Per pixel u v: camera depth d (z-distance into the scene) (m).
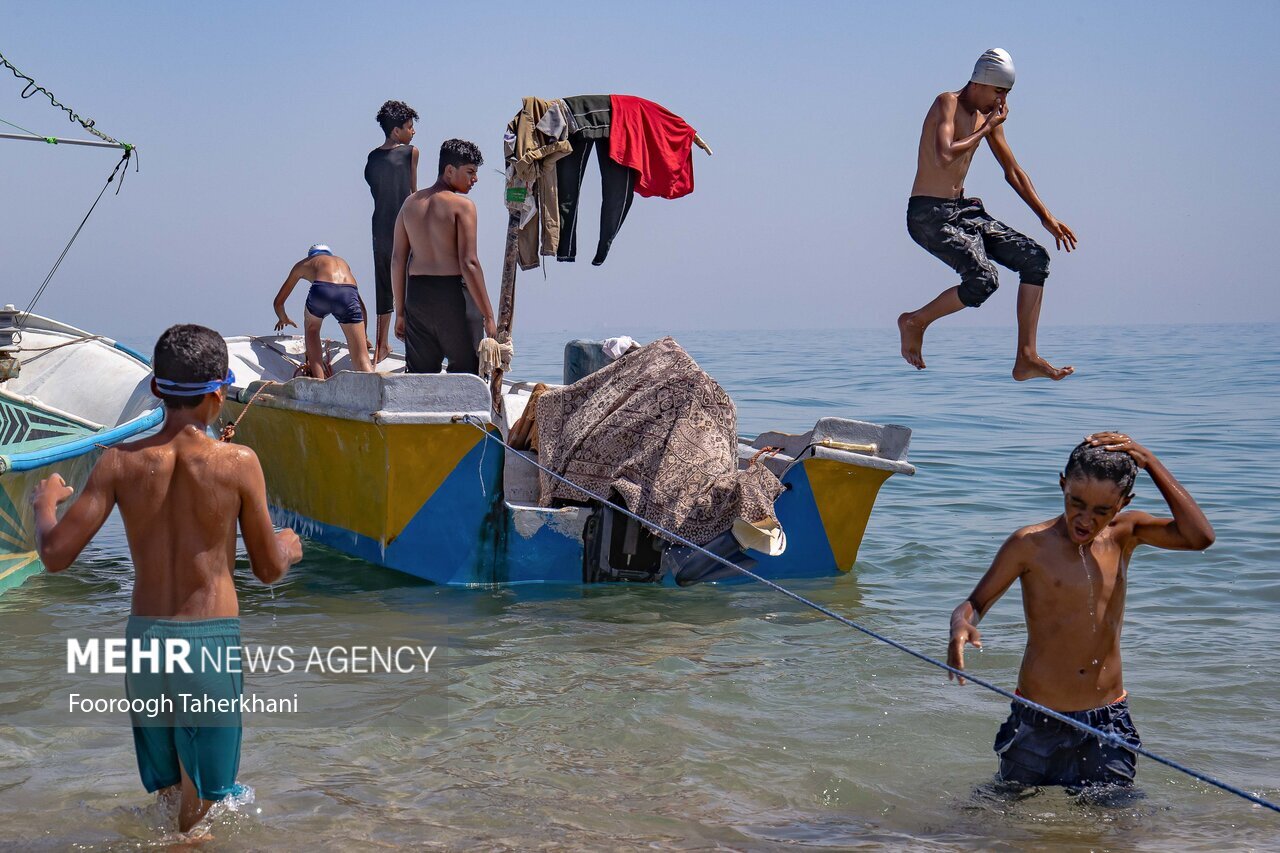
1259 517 10.40
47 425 8.70
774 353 53.50
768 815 4.23
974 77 5.95
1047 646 4.38
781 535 7.50
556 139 8.73
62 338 12.16
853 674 5.95
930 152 5.95
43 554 3.64
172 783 3.97
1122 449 4.23
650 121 9.02
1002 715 5.36
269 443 9.38
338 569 8.14
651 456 7.68
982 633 6.81
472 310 8.82
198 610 3.79
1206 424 18.50
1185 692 5.65
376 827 4.04
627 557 7.73
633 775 4.59
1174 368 36.94
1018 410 20.94
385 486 7.50
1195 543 4.30
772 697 5.57
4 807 4.15
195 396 3.82
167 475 3.77
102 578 8.01
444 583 7.68
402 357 12.20
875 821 4.20
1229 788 3.75
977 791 4.48
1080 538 4.25
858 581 8.17
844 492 8.20
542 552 7.74
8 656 6.00
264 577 4.00
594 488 7.76
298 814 4.12
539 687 5.64
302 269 9.91
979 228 6.03
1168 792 4.50
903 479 12.83
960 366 37.62
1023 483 12.53
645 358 8.10
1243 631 6.77
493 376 8.66
